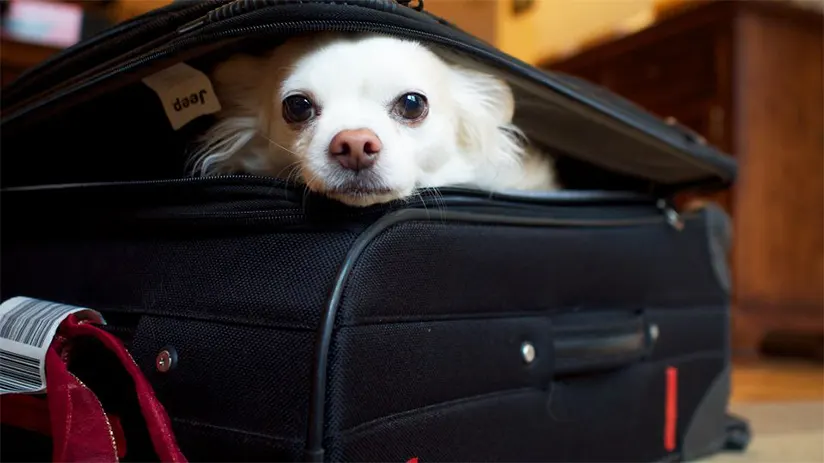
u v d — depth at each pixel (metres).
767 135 1.96
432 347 0.55
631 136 0.79
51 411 0.51
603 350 0.74
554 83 0.68
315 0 0.51
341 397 0.46
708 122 1.99
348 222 0.51
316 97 0.60
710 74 1.99
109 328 0.59
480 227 0.61
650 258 0.84
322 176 0.54
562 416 0.71
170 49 0.54
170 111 0.64
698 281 0.93
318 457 0.45
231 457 0.49
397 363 0.52
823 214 2.07
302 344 0.47
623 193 0.82
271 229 0.53
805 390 1.61
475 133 0.75
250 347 0.49
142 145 0.73
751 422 1.23
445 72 0.69
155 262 0.59
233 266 0.53
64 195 0.67
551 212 0.70
